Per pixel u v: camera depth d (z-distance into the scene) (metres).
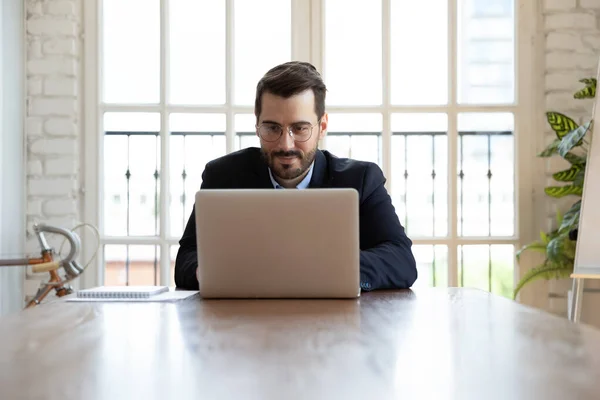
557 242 3.33
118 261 3.77
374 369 0.92
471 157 3.78
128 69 3.75
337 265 1.75
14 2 3.56
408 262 2.10
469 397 0.77
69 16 3.69
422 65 3.76
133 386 0.83
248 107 3.73
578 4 3.70
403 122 3.78
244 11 3.74
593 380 0.85
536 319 1.38
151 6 3.74
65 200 3.69
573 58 3.69
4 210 3.49
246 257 1.76
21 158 3.66
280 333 1.23
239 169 2.45
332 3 3.74
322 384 0.83
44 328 1.29
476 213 3.79
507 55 3.76
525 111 3.72
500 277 3.77
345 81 3.75
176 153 3.78
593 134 3.24
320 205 1.74
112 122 3.77
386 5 3.73
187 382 0.85
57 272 3.45
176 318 1.42
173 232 3.79
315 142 2.33
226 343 1.12
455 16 3.73
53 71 3.69
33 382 0.85
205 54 3.75
